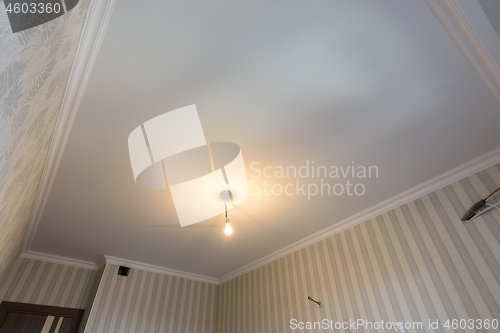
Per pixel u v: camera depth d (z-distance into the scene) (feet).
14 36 1.46
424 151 6.63
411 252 7.54
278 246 10.88
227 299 13.05
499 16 3.49
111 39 4.22
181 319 12.15
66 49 3.22
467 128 6.06
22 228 7.37
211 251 11.15
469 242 6.64
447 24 3.90
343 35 4.33
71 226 9.10
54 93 3.50
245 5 3.91
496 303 5.87
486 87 5.16
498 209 6.37
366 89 5.18
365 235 8.71
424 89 5.20
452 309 6.42
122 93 5.01
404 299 7.25
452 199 7.23
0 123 1.65
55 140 5.68
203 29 4.16
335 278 9.00
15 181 2.95
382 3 3.96
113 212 8.39
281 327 9.97
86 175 6.86
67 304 10.76
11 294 9.91
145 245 10.53
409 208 7.98
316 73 4.85
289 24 4.15
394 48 4.53
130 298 11.30
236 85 4.97
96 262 11.86
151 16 3.98
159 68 4.66
